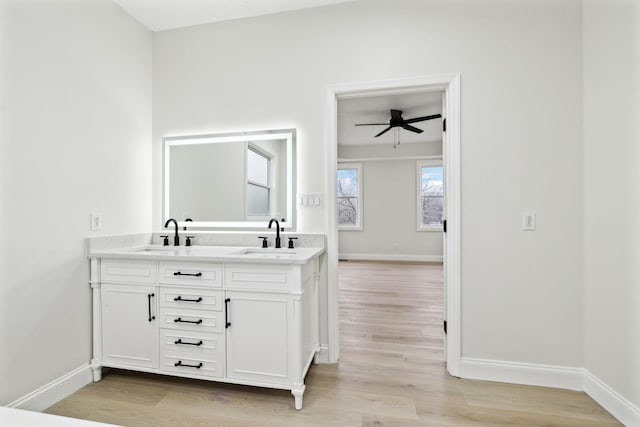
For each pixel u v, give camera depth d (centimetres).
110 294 193
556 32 187
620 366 158
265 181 231
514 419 158
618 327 159
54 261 173
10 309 153
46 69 169
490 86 195
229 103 236
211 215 242
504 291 193
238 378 177
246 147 235
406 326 287
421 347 242
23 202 158
